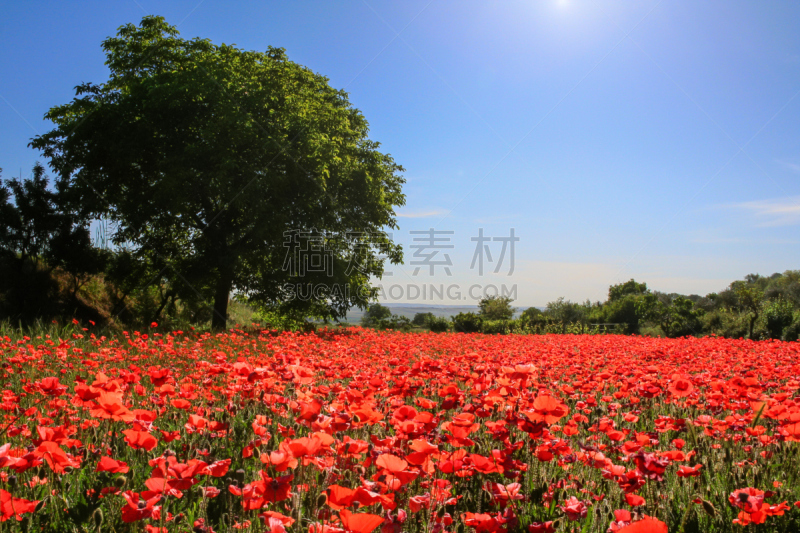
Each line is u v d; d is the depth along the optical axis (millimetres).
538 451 2598
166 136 16312
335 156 17422
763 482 2750
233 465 2873
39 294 14414
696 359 8062
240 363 3371
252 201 15773
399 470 1832
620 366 6090
